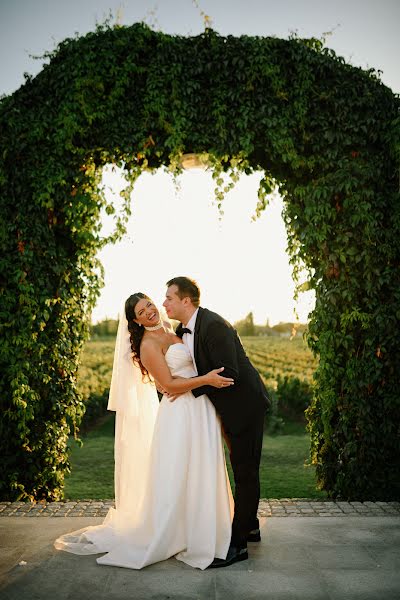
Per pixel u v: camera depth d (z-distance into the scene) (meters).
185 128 4.50
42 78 4.57
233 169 4.64
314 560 3.17
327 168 4.57
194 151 4.62
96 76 4.50
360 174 4.52
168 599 2.71
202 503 3.16
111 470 7.04
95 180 4.68
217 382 3.08
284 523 3.82
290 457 7.77
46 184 4.45
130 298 3.39
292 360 32.12
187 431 3.23
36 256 4.58
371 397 4.61
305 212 4.57
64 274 4.75
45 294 4.56
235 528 3.22
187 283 3.37
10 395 4.55
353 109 4.57
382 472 4.59
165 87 4.55
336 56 4.62
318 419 4.88
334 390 4.68
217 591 2.79
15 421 4.60
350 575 2.97
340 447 4.71
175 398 3.29
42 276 4.57
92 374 17.30
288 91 4.57
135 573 3.01
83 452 8.13
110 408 3.76
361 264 4.59
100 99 4.57
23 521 3.86
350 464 4.57
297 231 4.76
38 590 2.80
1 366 4.54
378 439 4.59
